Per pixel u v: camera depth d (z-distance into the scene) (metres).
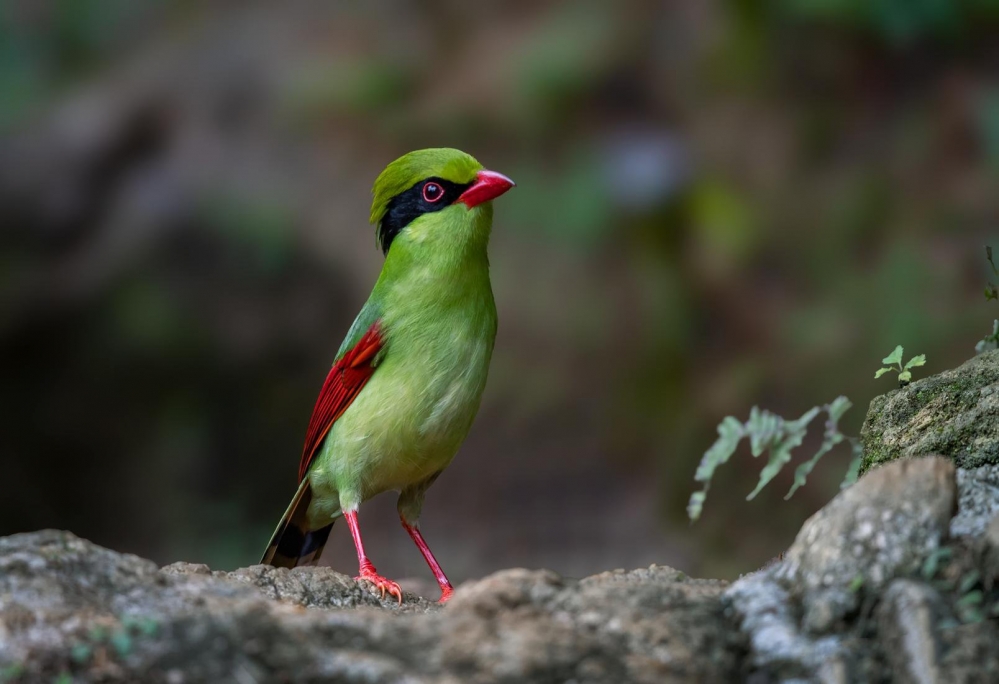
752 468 12.38
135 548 16.47
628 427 14.46
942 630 3.79
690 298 14.41
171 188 17.52
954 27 14.17
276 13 18.81
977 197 13.20
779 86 15.02
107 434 17.31
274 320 17.12
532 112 15.95
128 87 18.67
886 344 12.32
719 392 13.48
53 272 17.41
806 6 14.29
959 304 12.29
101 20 20.02
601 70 15.87
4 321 17.05
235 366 17.27
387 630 3.92
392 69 17.23
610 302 15.00
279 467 17.03
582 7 16.56
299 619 3.95
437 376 6.66
